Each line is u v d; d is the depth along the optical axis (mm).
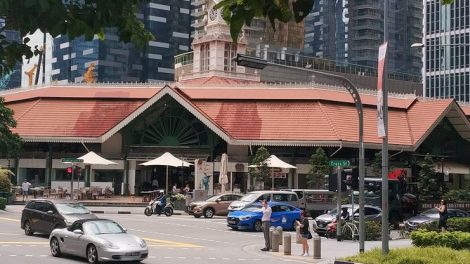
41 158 58781
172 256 20703
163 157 48938
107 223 19703
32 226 25625
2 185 47375
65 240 19391
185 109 56750
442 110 60500
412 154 59156
